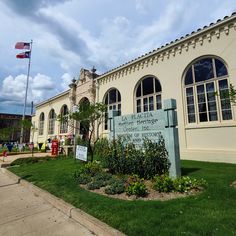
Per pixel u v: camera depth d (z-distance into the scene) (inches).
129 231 130.6
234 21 364.2
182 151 425.7
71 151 617.0
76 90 839.7
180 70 448.1
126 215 150.9
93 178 263.6
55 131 994.7
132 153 272.7
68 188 234.8
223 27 379.9
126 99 582.6
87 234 144.6
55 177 296.4
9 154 712.4
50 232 148.7
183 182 204.5
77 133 710.5
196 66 425.7
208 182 221.0
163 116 271.0
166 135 263.7
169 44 469.1
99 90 696.4
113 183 231.5
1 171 436.1
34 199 228.2
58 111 991.6
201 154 392.8
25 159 502.3
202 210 151.5
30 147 894.4
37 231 150.9
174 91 457.1
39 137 1159.6
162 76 486.9
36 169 388.2
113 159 291.0
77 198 198.8
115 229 136.8
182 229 127.4
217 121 383.2
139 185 197.3
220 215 141.6
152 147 261.9
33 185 273.0
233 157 349.1
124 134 325.1
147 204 168.1
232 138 357.4
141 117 301.0
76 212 170.7
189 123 427.8
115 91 639.1
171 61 470.3
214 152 374.3
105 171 302.5
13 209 199.2
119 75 616.1
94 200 188.1
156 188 203.9
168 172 250.5
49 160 512.1
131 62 566.6
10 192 262.7
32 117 1302.9
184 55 443.8
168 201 173.2
